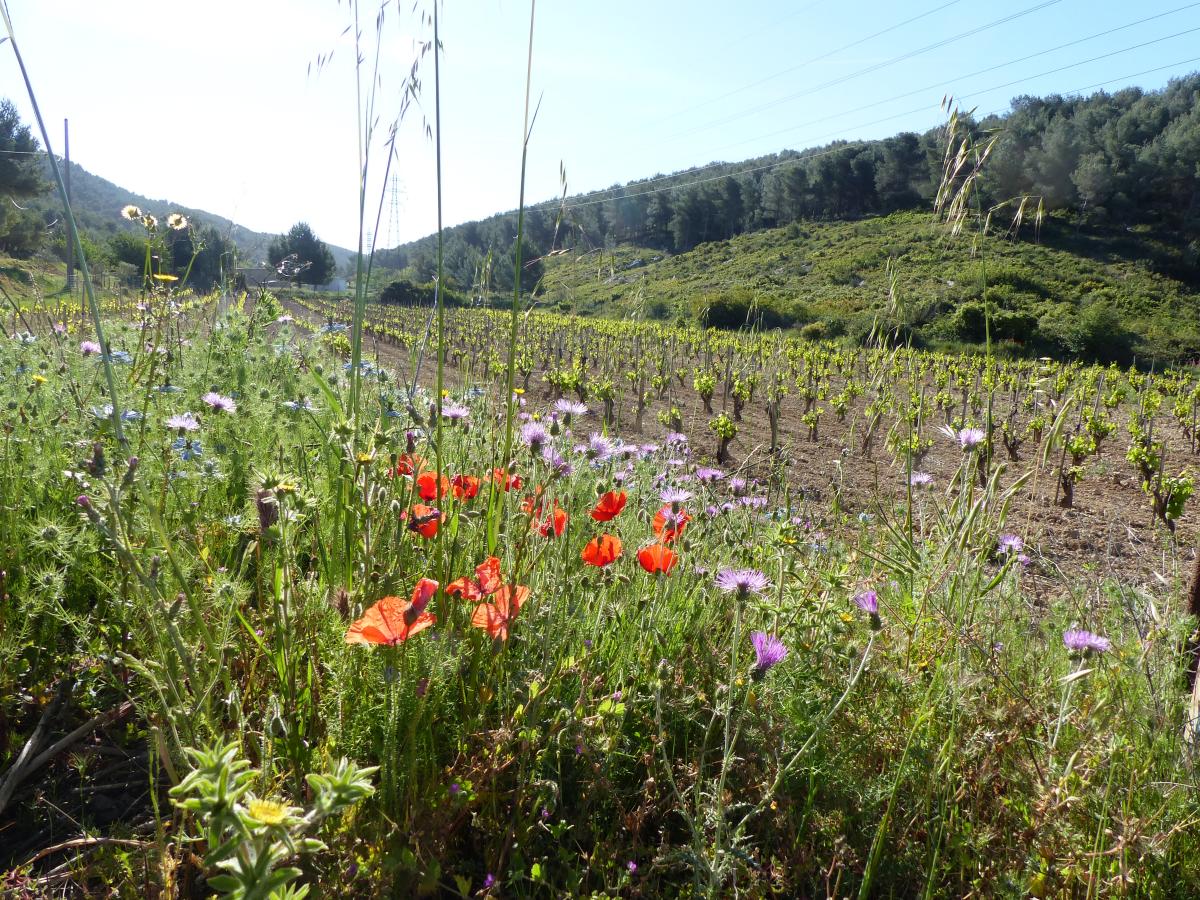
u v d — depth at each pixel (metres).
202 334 4.81
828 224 63.12
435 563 1.81
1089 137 54.88
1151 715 1.91
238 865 0.74
